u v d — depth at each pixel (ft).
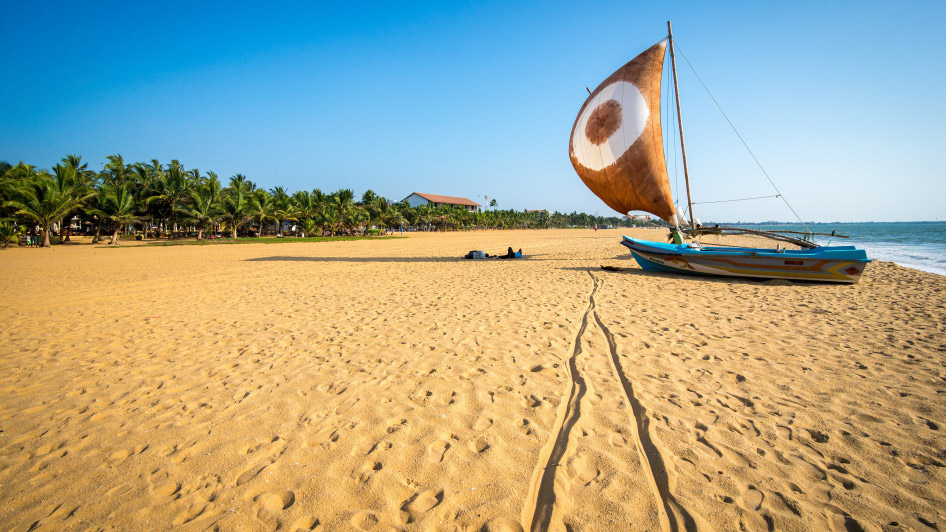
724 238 154.61
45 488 9.26
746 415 12.10
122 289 38.47
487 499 8.66
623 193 49.16
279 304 30.37
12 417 12.72
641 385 14.25
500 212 372.79
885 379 14.49
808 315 24.14
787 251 40.29
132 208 132.16
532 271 47.83
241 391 14.44
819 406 12.58
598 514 8.16
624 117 46.47
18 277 47.78
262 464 10.04
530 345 19.04
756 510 8.24
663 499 8.59
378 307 28.50
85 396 14.26
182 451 10.68
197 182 167.43
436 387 14.48
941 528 7.61
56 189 108.27
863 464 9.70
